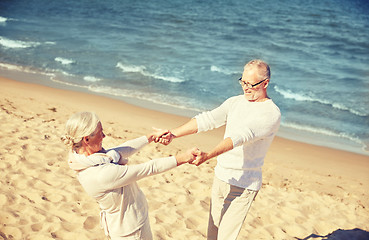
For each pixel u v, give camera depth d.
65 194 5.04
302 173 7.75
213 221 3.43
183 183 5.87
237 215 3.21
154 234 4.33
